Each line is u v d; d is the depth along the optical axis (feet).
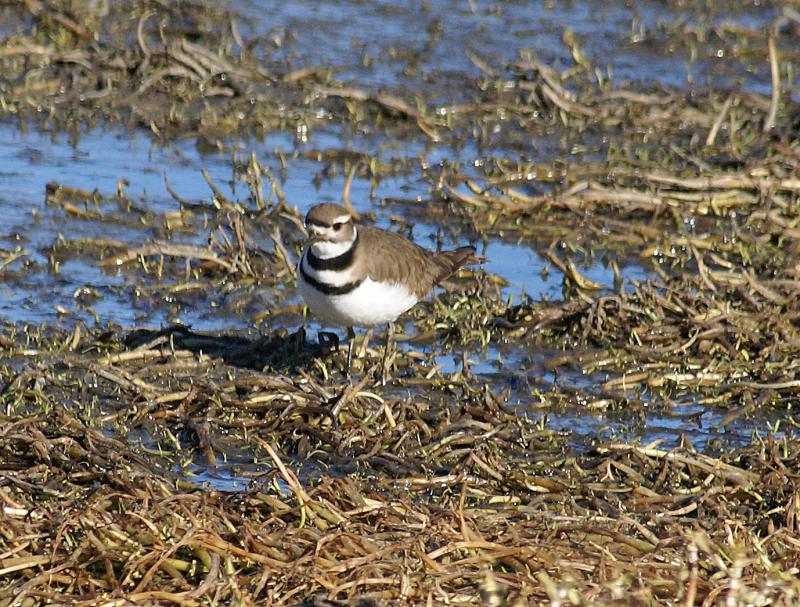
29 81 65.16
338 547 28.40
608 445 36.09
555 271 51.19
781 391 41.19
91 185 56.24
